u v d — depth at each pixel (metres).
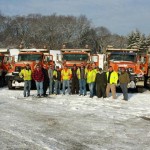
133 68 20.72
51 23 98.56
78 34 97.50
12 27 102.94
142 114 12.59
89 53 22.55
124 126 10.51
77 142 8.58
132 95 19.33
